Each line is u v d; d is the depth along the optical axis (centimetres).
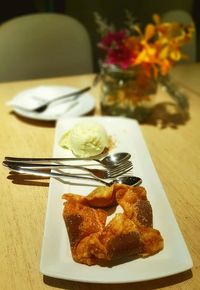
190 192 36
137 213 29
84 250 26
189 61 83
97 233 27
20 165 38
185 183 38
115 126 47
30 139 46
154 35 46
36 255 28
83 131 41
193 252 28
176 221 31
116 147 43
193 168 40
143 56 44
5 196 35
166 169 40
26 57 77
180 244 28
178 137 47
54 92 57
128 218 28
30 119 51
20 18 76
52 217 30
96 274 25
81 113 51
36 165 38
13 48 75
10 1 123
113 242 26
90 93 61
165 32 45
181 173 39
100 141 41
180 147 45
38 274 26
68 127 46
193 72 72
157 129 49
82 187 35
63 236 29
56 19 78
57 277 25
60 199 33
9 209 33
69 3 116
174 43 45
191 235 30
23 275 26
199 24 97
